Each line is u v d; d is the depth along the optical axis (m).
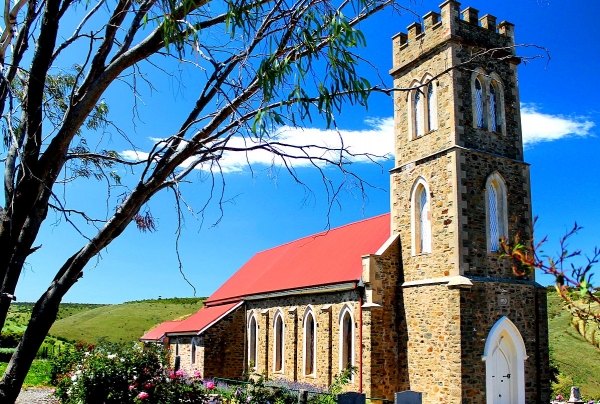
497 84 25.52
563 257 5.04
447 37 24.28
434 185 24.33
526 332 23.39
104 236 6.91
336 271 28.98
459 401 21.47
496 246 23.84
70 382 18.75
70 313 110.88
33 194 6.34
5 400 6.32
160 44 6.91
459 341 21.83
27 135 6.41
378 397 24.20
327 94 6.76
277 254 43.00
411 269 25.09
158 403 16.23
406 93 26.66
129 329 82.88
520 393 22.52
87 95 6.59
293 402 17.12
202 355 35.69
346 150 6.97
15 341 47.44
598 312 5.98
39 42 6.57
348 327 27.23
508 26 26.05
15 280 6.62
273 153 6.93
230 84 7.24
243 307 37.41
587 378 32.84
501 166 24.53
